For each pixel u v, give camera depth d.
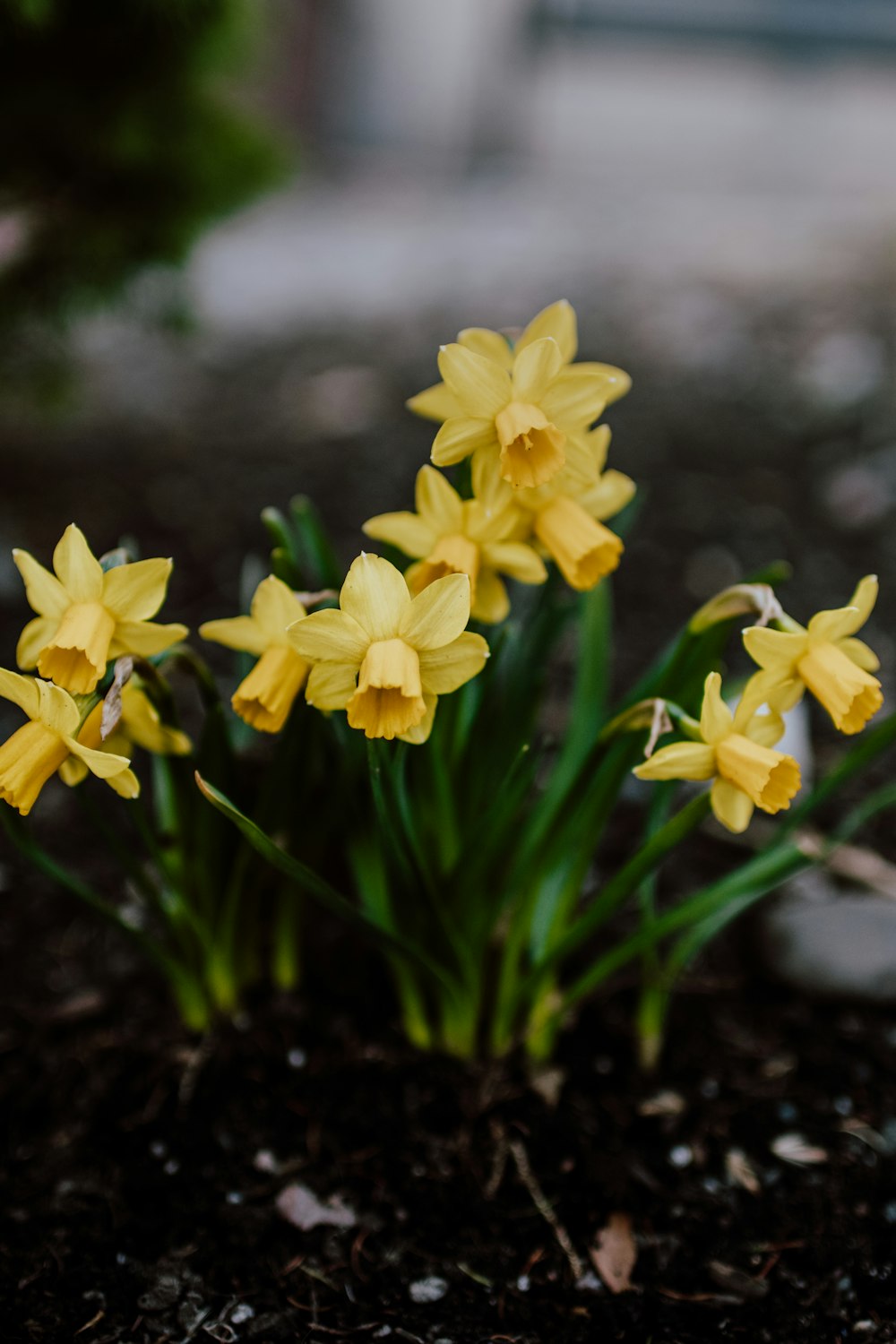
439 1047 0.74
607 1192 0.70
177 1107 0.72
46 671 0.62
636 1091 0.73
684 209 2.33
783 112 3.26
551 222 2.32
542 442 0.62
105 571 0.63
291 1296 0.67
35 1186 0.70
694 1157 0.71
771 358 1.51
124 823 0.86
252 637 0.64
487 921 0.70
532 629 0.69
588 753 0.66
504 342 0.63
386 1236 0.69
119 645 0.63
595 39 3.24
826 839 0.85
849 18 3.09
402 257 2.14
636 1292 0.67
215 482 1.30
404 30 3.25
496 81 3.31
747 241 1.95
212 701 0.67
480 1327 0.66
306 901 0.80
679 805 0.87
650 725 0.64
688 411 1.42
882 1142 0.72
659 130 3.33
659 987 0.73
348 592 0.60
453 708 0.68
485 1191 0.70
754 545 1.18
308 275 2.07
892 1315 0.67
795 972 0.77
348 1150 0.71
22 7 0.91
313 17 3.22
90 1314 0.67
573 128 3.36
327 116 3.35
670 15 3.15
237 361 1.67
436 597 0.60
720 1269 0.68
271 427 1.45
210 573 1.13
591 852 0.71
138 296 1.22
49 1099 0.73
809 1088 0.74
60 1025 0.76
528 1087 0.73
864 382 1.40
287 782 0.69
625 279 1.82
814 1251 0.68
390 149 3.37
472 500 0.65
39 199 1.08
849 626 0.63
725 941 0.80
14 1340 0.66
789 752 0.89
